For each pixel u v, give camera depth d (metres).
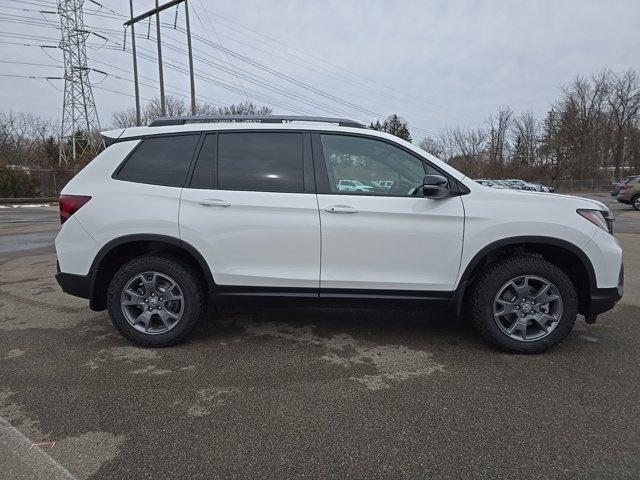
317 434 2.52
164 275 3.67
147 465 2.26
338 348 3.76
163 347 3.76
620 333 4.10
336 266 3.58
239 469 2.23
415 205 3.52
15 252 9.12
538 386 3.08
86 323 4.42
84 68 44.50
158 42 24.42
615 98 56.00
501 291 3.55
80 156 40.75
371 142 3.67
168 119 3.86
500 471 2.21
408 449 2.38
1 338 4.00
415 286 3.58
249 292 3.65
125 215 3.61
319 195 3.57
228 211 3.58
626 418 2.67
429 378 3.21
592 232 3.48
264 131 3.72
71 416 2.70
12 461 2.28
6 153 48.38
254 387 3.07
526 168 62.22
